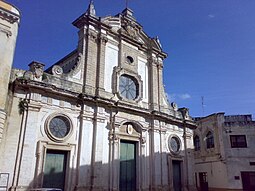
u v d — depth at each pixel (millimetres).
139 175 22266
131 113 22984
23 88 17031
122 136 21828
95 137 19641
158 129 24844
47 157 17453
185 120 27766
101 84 21562
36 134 16828
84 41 22000
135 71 25031
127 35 25109
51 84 17938
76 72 20594
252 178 29750
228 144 31344
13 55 16609
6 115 15922
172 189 24125
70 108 19141
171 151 25562
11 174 15297
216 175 31750
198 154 35375
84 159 18719
